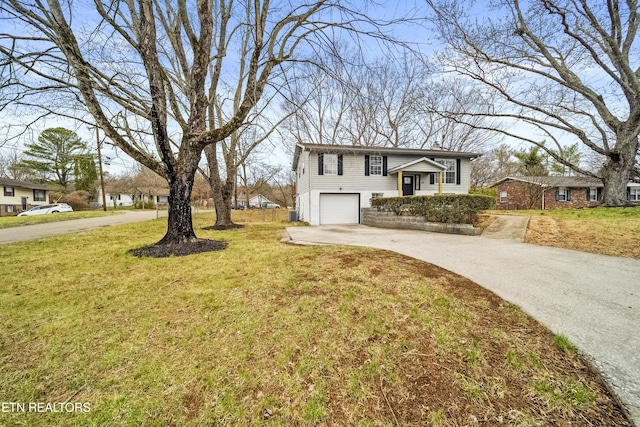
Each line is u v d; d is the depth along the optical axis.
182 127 5.73
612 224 6.51
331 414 1.67
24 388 1.93
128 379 2.00
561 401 1.66
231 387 1.90
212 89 6.73
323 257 4.78
